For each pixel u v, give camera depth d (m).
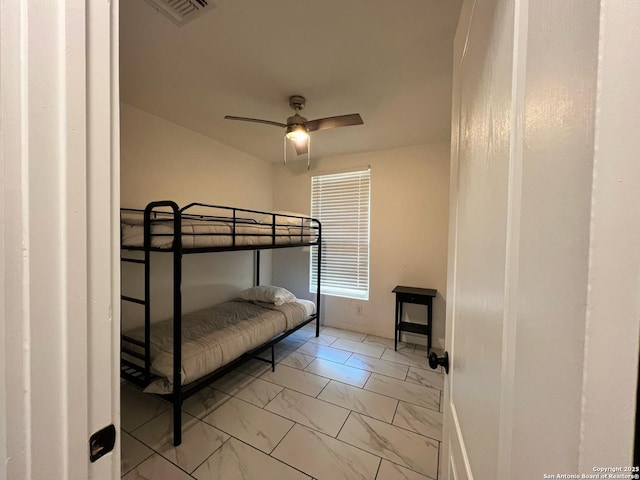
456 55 0.89
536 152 0.31
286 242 2.85
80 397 0.43
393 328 3.29
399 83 1.85
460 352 0.72
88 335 0.43
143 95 2.08
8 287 0.37
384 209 3.33
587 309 0.22
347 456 1.56
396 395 2.15
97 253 0.44
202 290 3.01
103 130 0.44
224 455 1.56
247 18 1.32
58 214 0.40
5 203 0.37
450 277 0.92
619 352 0.20
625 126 0.20
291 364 2.65
